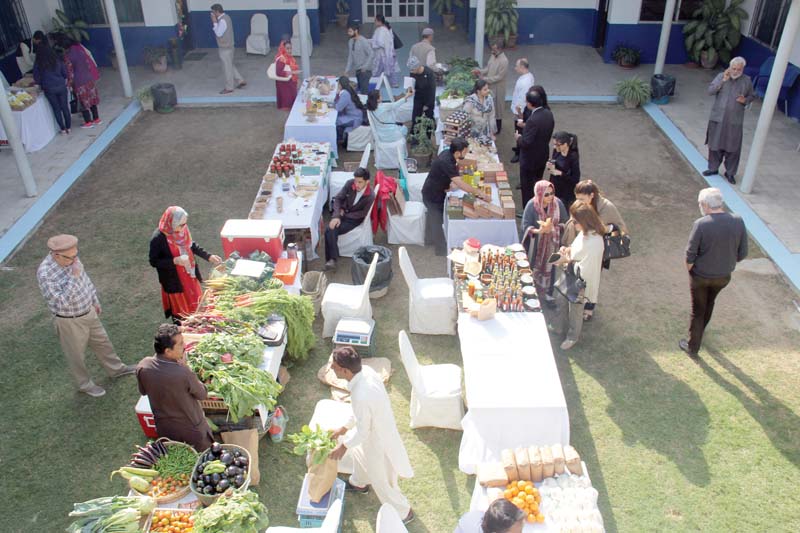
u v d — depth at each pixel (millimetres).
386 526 3996
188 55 17156
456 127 9836
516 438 5570
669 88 13562
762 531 5199
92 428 6273
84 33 15938
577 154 8125
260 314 6402
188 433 5336
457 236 7992
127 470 5102
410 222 8922
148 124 13297
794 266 8344
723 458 5836
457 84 11930
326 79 12734
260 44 16844
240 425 5781
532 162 8836
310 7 17031
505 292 6555
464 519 3867
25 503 5527
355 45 13344
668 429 6148
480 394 5570
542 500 4910
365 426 4750
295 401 6547
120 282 8414
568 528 4633
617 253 6793
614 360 7023
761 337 7305
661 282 8305
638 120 13156
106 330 7543
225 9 17188
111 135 12578
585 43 17625
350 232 8555
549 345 6070
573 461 5109
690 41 15484
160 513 4816
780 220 9367
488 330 6262
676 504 5430
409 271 7203
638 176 10914
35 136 11953
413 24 18922
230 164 11539
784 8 13430
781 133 12172
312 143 10211
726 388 6609
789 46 8828
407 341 5910
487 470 5125
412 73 11078
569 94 14242
